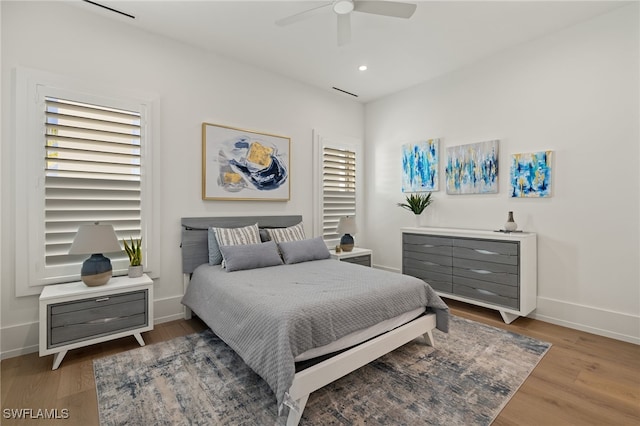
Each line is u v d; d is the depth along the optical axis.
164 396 1.88
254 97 3.75
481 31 3.00
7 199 2.37
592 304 2.82
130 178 2.91
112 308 2.44
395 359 2.34
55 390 1.93
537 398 1.86
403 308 2.29
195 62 3.30
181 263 3.23
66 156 2.60
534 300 3.11
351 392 1.92
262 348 1.76
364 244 5.08
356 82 4.25
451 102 3.92
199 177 3.34
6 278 2.37
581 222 2.88
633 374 2.12
